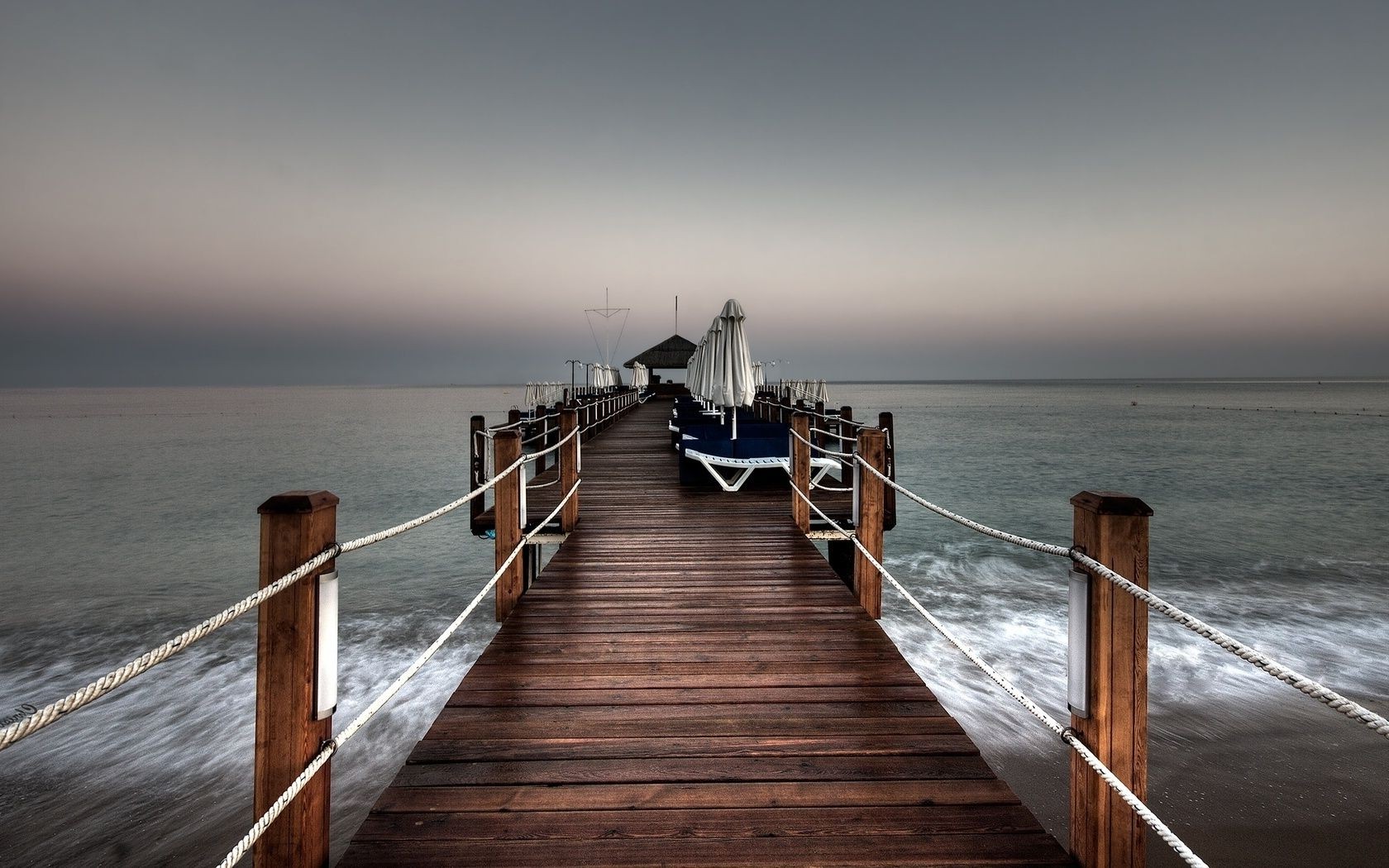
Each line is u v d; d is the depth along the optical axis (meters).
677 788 2.11
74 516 20.55
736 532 5.96
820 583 4.47
